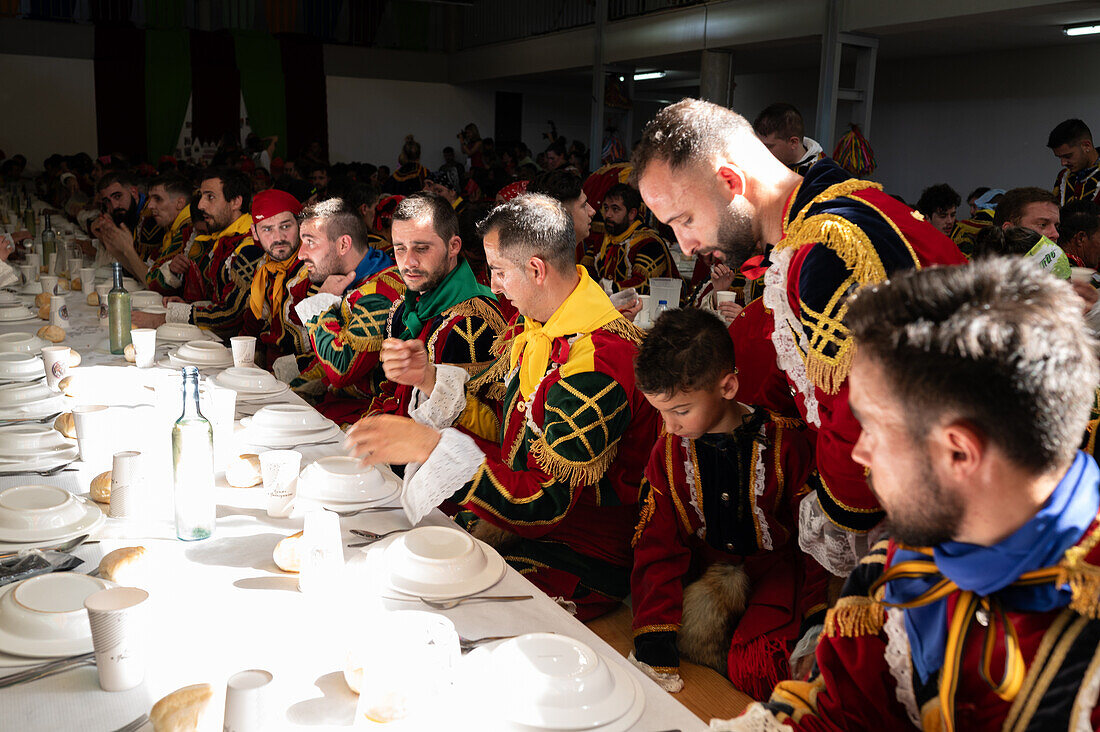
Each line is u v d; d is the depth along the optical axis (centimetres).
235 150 1120
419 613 105
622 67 1170
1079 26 873
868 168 724
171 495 156
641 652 166
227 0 1454
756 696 158
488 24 1520
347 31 1541
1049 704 77
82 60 1384
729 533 175
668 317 168
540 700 97
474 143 1311
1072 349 69
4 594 115
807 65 1243
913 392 71
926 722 91
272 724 89
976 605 81
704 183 156
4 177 1227
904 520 77
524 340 197
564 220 195
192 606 122
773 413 173
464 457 161
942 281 74
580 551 192
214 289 428
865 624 95
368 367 283
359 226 312
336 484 162
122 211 655
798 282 139
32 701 99
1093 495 74
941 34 945
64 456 180
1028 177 1071
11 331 323
